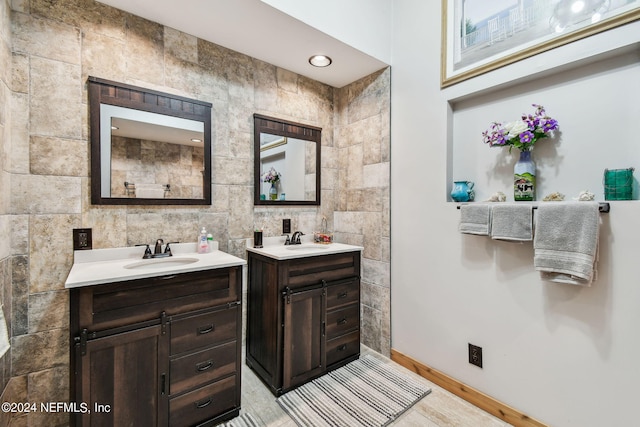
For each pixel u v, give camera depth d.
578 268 1.29
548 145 1.57
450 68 1.92
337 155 2.74
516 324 1.62
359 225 2.55
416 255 2.13
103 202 1.66
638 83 1.31
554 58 1.47
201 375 1.53
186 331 1.48
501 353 1.68
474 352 1.80
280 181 2.39
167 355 1.43
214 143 2.06
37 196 1.50
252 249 2.11
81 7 1.60
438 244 1.99
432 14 2.03
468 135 1.90
